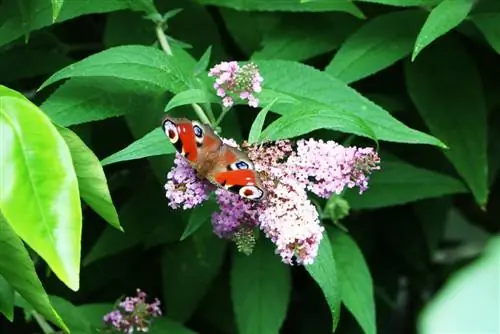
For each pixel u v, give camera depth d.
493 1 0.75
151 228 0.80
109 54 0.68
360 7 0.79
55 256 0.55
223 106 0.69
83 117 0.70
